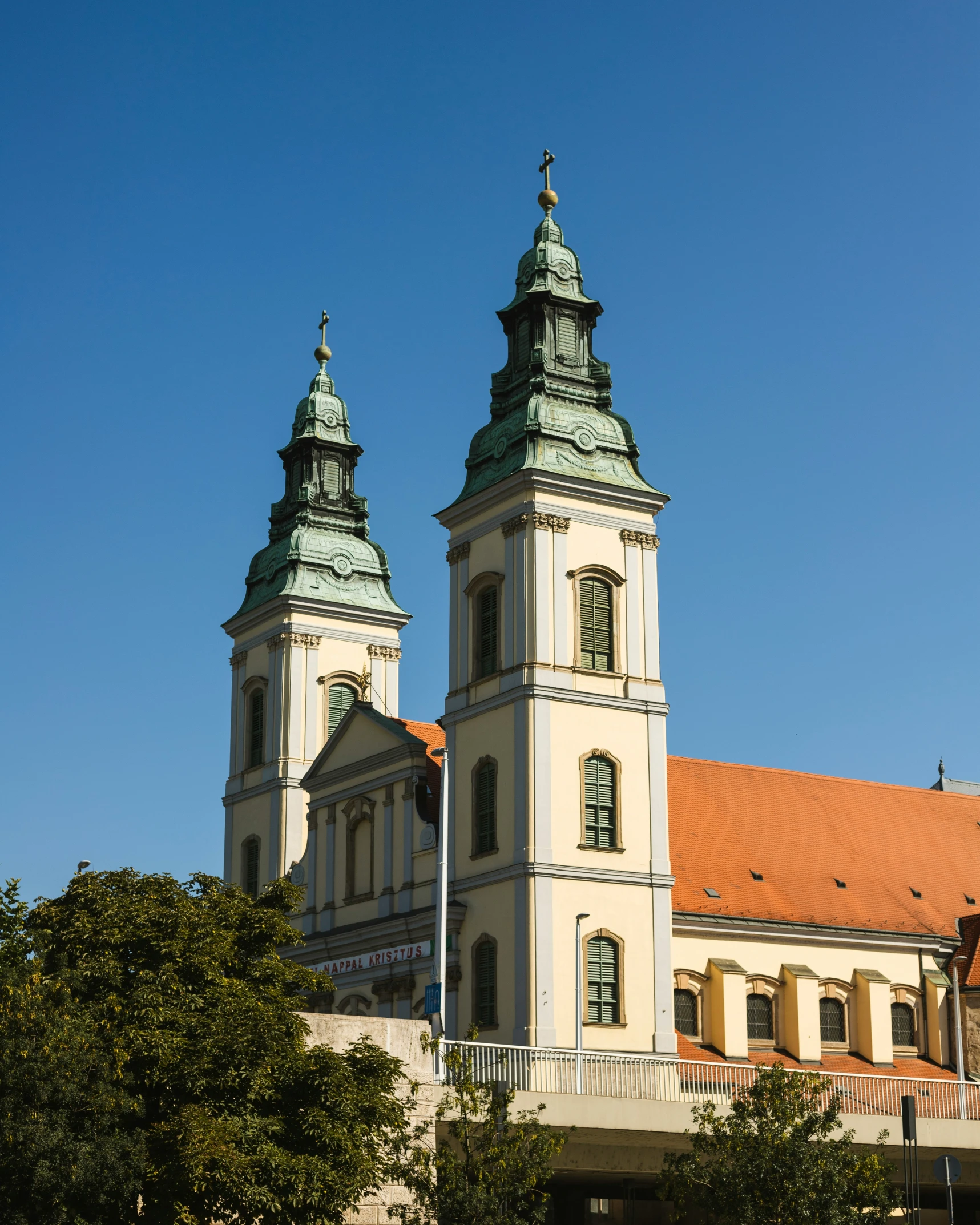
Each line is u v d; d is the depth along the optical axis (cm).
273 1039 3547
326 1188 3397
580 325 7044
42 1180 3091
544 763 6278
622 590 6650
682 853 7088
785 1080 4575
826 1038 6994
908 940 7250
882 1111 5656
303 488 8600
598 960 6200
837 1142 4456
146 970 3575
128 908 3712
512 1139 3844
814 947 7044
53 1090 3175
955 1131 5394
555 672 6400
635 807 6456
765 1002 6881
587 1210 5881
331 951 7088
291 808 7994
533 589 6456
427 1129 3909
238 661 8600
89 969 3541
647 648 6656
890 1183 4869
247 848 8238
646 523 6775
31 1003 3281
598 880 6275
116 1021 3459
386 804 7012
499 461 6775
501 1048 4706
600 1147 4919
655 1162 5009
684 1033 6631
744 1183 4250
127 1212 3322
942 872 7800
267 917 3966
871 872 7562
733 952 6838
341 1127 3478
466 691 6656
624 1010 6191
